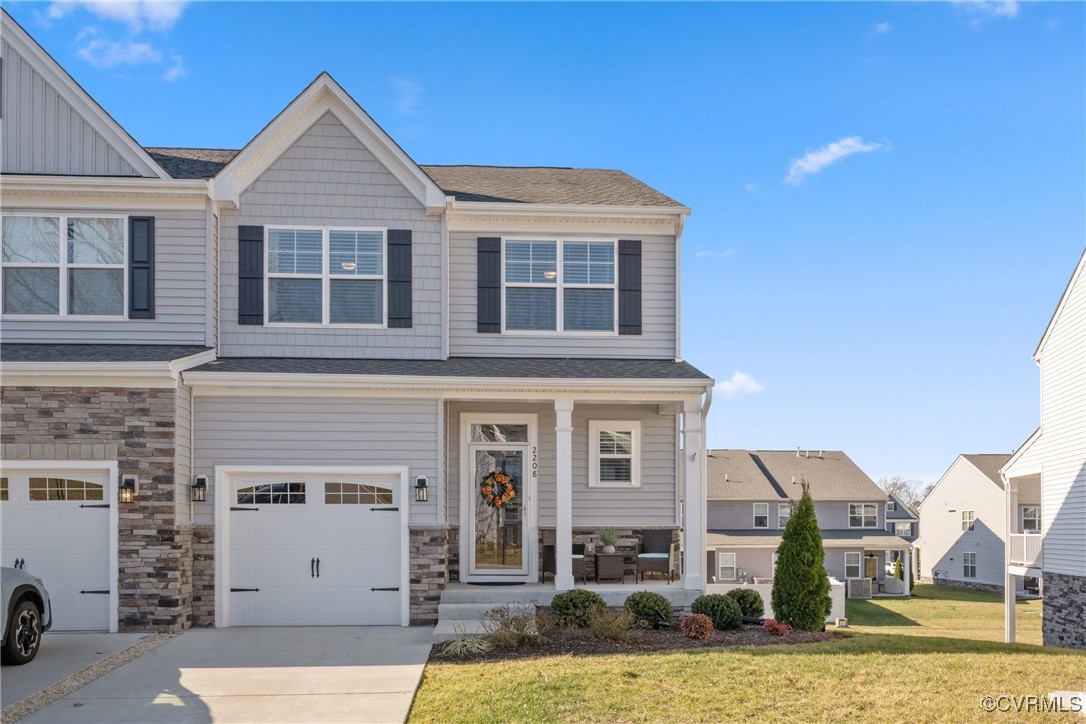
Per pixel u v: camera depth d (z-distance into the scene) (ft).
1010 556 75.15
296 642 36.17
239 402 41.65
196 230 44.16
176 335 43.75
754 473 136.56
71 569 38.37
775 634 37.86
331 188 46.26
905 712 24.32
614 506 49.06
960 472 148.25
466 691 27.07
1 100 44.04
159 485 38.58
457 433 47.39
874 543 128.06
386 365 44.32
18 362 37.76
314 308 45.85
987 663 30.32
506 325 48.32
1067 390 65.57
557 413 43.19
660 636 36.99
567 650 33.32
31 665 31.27
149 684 28.63
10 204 43.50
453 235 48.21
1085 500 62.08
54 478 38.63
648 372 44.96
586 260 49.01
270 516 41.60
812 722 23.53
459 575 46.34
